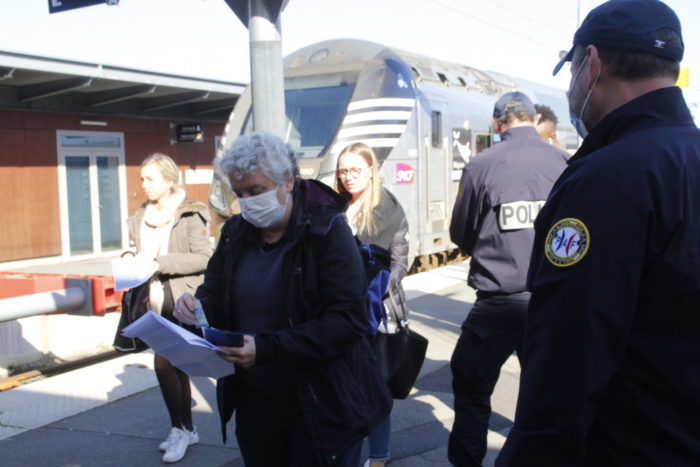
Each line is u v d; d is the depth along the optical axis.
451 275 10.85
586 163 1.49
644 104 1.52
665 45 1.51
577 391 1.40
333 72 10.16
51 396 5.16
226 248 2.48
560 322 1.43
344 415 2.30
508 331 3.37
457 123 12.08
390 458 4.01
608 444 1.47
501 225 3.35
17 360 6.41
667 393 1.41
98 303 4.80
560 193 1.55
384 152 9.70
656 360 1.41
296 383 2.29
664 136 1.46
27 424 4.61
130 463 4.01
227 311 2.46
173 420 4.09
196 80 14.06
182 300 2.54
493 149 3.50
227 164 2.25
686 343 1.40
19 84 12.78
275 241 2.42
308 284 2.30
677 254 1.38
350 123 9.57
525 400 1.51
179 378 4.10
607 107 1.59
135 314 3.86
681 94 1.55
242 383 2.44
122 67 12.57
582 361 1.40
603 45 1.56
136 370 5.79
